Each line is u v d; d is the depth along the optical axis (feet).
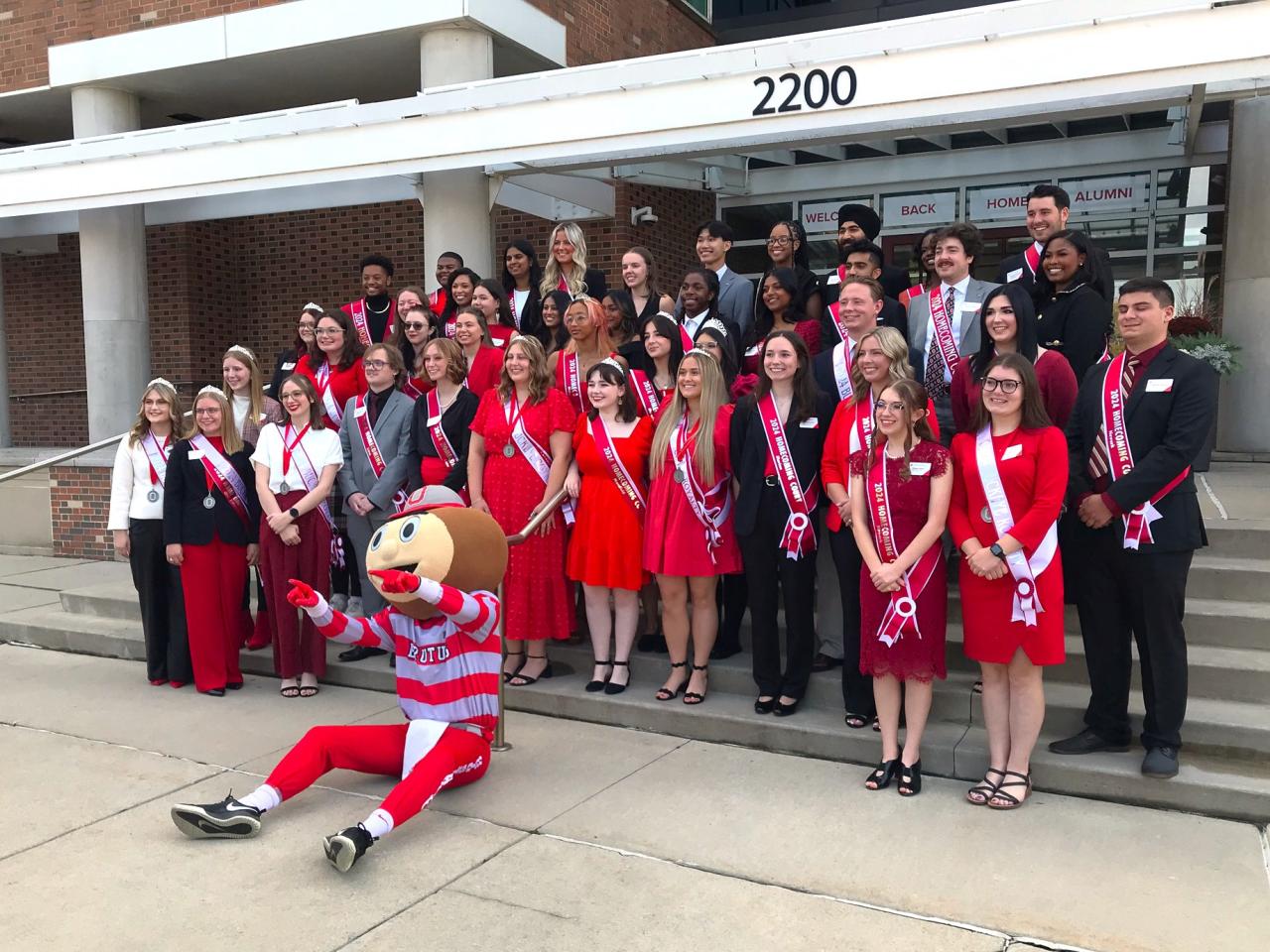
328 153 25.44
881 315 16.83
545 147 22.82
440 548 13.25
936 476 13.29
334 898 11.14
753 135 20.59
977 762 14.07
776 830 12.67
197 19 31.73
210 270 41.65
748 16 41.75
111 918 10.76
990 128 21.86
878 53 19.07
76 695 19.02
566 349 18.72
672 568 16.08
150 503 19.31
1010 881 11.25
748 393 17.20
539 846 12.35
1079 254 15.72
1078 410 13.94
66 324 44.73
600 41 34.22
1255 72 16.60
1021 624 12.84
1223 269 29.48
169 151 27.48
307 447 18.57
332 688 19.42
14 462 35.04
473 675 13.65
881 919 10.52
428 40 28.78
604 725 16.87
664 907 10.84
